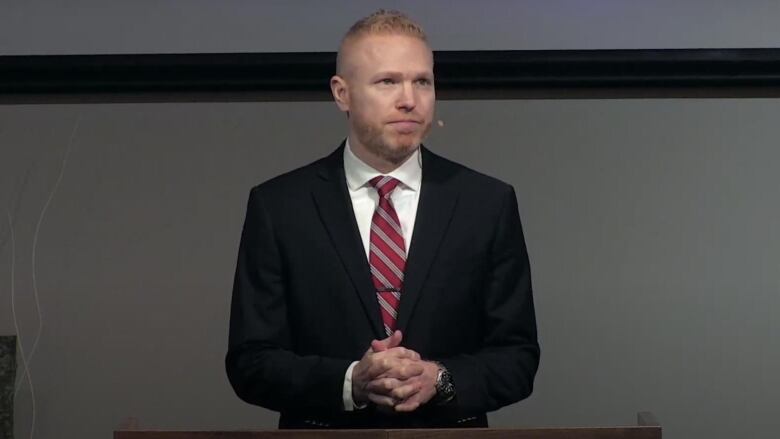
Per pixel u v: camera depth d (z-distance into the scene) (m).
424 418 3.72
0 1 5.78
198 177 5.79
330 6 5.75
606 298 5.75
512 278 3.95
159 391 5.77
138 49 5.75
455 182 3.96
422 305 3.78
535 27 5.73
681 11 5.73
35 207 5.80
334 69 5.65
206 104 5.80
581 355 5.73
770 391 5.73
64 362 5.77
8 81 5.67
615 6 5.73
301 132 5.77
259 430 3.19
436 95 5.76
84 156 5.80
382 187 3.87
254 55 5.66
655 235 5.76
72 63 5.66
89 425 5.77
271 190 4.00
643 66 5.62
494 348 3.89
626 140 5.75
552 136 5.75
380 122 3.72
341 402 3.64
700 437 5.73
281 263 3.91
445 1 5.74
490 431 3.19
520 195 5.75
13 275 5.78
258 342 3.85
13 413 5.68
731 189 5.77
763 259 5.75
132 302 5.79
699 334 5.74
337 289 3.81
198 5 5.76
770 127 5.77
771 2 5.73
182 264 5.80
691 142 5.76
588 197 5.76
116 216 5.80
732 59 5.61
